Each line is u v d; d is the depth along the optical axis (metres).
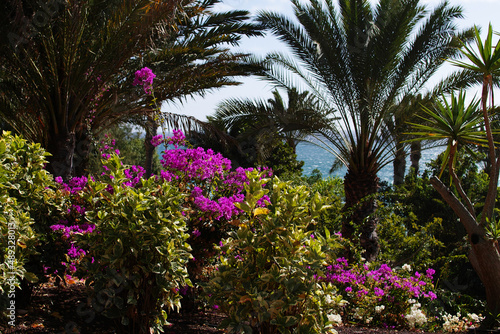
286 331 2.57
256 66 9.96
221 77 9.34
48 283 4.38
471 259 5.25
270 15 9.45
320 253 2.69
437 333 4.85
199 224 4.21
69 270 3.93
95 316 3.63
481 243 4.97
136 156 21.67
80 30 6.60
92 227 4.04
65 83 6.96
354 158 9.69
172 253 3.01
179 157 4.64
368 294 5.44
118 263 2.90
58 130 7.17
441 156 12.27
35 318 3.38
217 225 4.21
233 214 4.25
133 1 6.43
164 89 8.59
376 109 9.31
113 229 2.94
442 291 6.48
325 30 9.30
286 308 2.59
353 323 5.08
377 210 9.34
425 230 9.38
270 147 11.08
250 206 2.78
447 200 5.26
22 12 5.57
